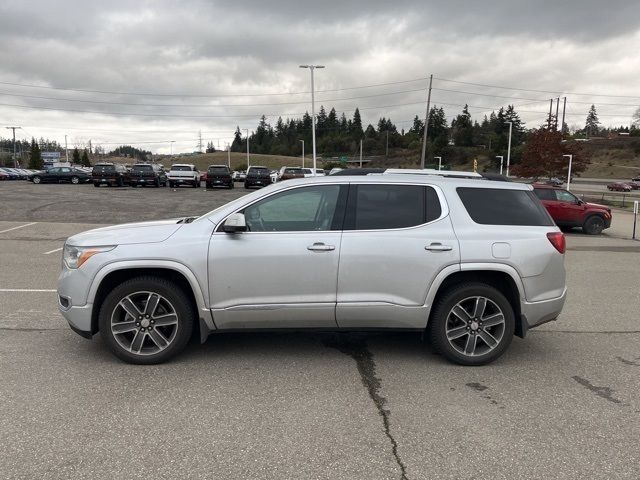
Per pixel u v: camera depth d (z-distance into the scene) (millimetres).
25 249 11453
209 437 3428
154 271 4660
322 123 181500
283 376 4469
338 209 4695
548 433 3553
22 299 6957
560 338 5715
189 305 4633
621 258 12273
